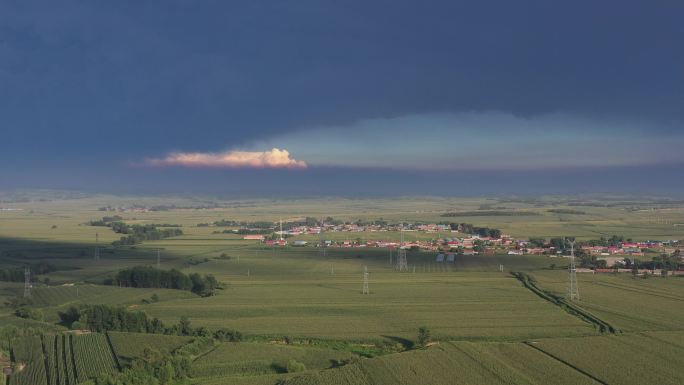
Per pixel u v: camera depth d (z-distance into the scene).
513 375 133.75
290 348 160.12
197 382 134.50
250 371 142.50
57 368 141.25
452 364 141.38
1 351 153.38
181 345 159.88
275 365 145.38
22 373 138.12
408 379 131.25
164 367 134.75
